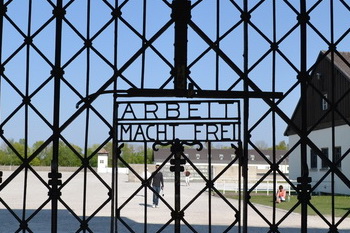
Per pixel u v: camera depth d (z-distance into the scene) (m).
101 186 33.41
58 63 4.00
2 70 3.95
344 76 28.50
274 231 4.07
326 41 4.25
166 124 4.00
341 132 29.81
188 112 4.01
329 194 30.20
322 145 31.83
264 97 4.06
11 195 24.31
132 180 41.97
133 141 4.00
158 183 18.98
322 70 31.05
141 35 4.05
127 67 4.03
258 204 20.84
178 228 4.04
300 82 4.20
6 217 14.33
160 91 3.95
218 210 17.39
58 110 3.98
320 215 4.15
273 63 4.15
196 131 4.02
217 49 4.09
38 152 3.98
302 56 4.21
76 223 13.04
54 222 3.95
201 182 43.59
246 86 4.09
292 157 35.56
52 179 3.96
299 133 4.18
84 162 4.00
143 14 4.06
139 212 16.78
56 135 3.97
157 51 4.05
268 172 4.12
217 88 4.05
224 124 4.02
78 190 29.08
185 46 4.02
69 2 4.05
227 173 36.28
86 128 4.00
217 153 66.75
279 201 22.27
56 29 4.02
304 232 4.14
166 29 4.06
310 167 32.66
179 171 4.03
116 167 4.01
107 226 12.48
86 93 3.99
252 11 4.16
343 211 17.58
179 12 4.05
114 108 4.00
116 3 4.05
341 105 28.88
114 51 4.03
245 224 4.02
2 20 4.01
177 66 3.98
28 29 4.00
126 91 3.95
